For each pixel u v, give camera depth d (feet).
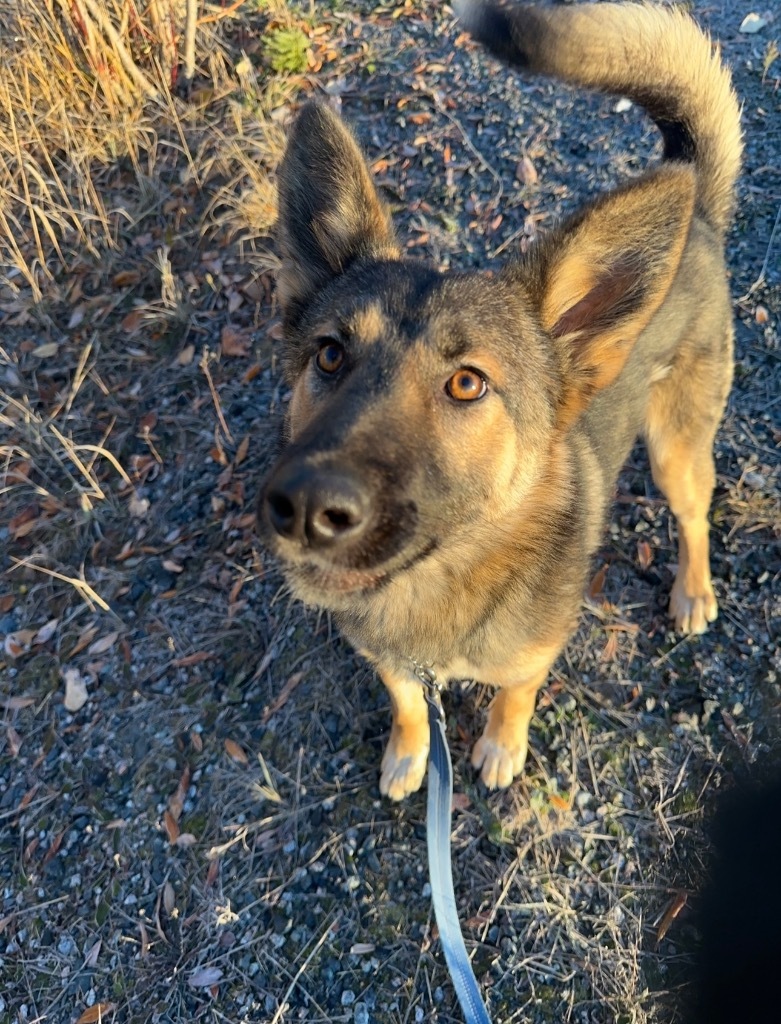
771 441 2.55
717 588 2.32
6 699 2.35
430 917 1.91
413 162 3.31
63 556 2.60
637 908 1.88
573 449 1.78
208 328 2.97
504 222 3.11
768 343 2.72
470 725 2.19
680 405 2.12
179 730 2.23
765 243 2.93
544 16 1.85
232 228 3.10
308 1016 1.83
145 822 2.10
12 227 3.26
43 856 2.08
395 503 1.33
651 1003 1.78
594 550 1.85
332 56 3.70
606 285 1.61
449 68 3.60
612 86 2.00
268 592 2.42
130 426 2.83
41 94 3.39
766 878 1.24
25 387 2.93
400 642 1.73
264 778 2.13
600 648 2.25
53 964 1.95
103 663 2.37
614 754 2.08
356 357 1.47
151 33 3.43
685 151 2.12
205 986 1.88
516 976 1.83
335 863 2.00
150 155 3.28
